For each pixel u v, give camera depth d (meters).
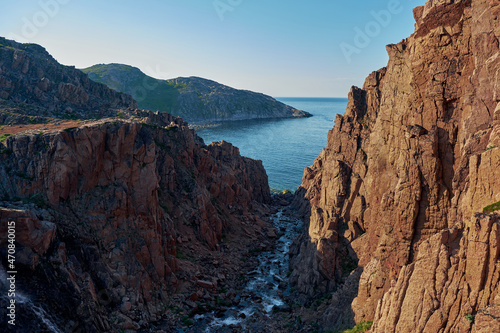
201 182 76.31
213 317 48.44
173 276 51.97
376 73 57.66
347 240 51.62
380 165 42.50
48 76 88.81
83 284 39.31
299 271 56.03
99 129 48.72
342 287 44.50
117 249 46.31
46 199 43.72
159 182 67.38
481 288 22.92
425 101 35.09
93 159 47.97
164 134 75.81
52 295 36.22
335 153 59.69
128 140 50.94
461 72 32.81
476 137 27.94
